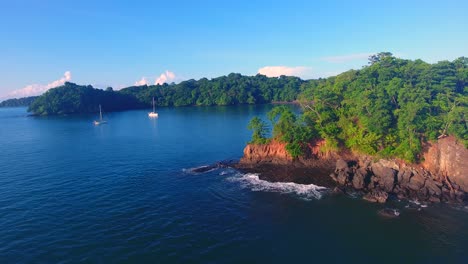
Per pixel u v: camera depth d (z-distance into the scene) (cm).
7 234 4725
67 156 9775
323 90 9025
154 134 13912
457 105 7338
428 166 7012
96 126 17738
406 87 7531
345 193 6294
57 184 6981
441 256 4197
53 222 5119
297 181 7025
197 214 5428
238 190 6544
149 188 6700
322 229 4894
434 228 4912
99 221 5156
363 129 7825
